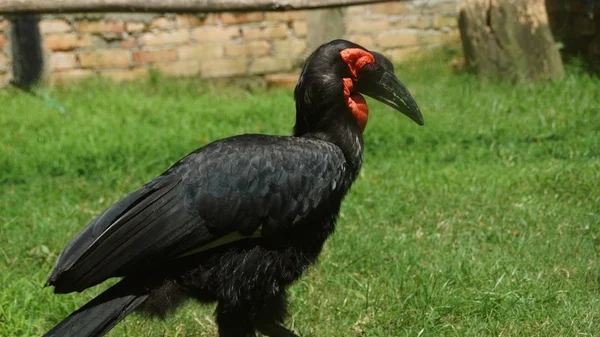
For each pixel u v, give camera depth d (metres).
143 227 6.09
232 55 18.88
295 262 6.74
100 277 5.98
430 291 8.06
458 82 16.84
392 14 19.36
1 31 17.81
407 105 7.30
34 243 9.71
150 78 18.34
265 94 18.12
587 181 11.02
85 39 18.23
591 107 14.80
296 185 6.54
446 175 11.65
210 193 6.28
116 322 6.15
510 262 8.79
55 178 12.48
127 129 14.76
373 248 9.27
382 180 11.63
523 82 16.56
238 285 6.54
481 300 7.89
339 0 8.58
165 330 7.70
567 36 17.89
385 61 7.34
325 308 8.05
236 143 6.54
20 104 16.62
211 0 8.44
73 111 16.11
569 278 8.47
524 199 10.66
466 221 10.01
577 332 7.34
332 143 6.94
